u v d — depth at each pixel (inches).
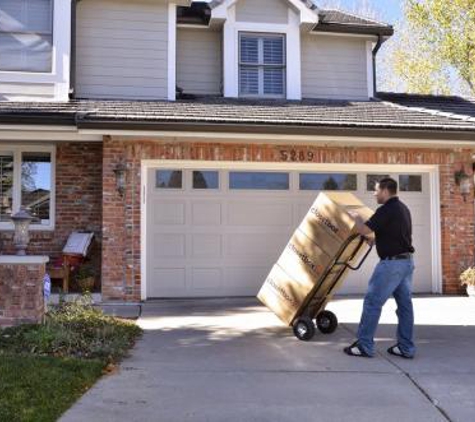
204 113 400.2
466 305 381.7
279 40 512.4
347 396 192.5
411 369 225.5
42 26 438.9
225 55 499.8
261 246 422.6
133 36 470.0
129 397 187.9
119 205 392.2
